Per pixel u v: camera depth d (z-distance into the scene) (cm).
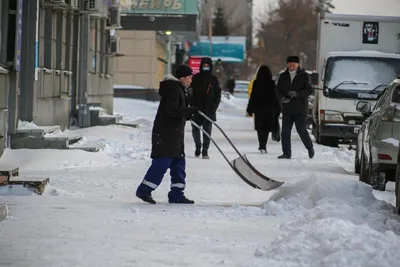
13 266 1422
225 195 2517
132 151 3891
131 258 1501
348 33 5006
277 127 4166
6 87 3378
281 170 3316
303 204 2130
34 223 1845
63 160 3403
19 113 3934
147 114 7700
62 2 4372
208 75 3750
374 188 2784
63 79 4850
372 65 4906
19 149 3544
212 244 1641
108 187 2631
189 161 3609
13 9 3566
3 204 2011
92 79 6047
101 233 1736
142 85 9825
